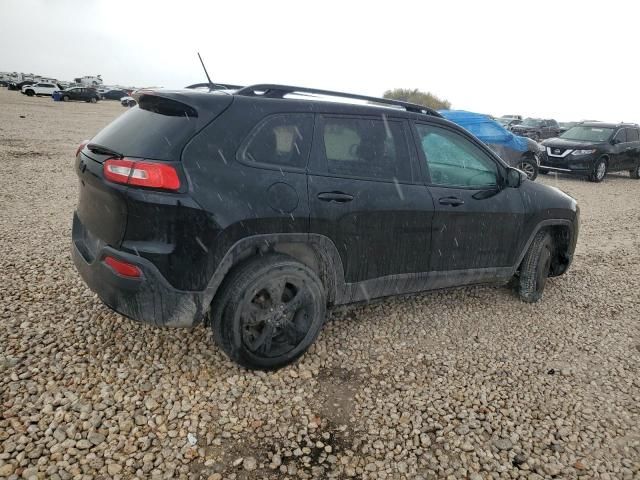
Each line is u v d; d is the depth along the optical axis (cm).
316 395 301
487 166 415
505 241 423
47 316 360
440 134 385
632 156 1524
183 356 324
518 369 350
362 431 272
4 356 305
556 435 281
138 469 231
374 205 331
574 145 1413
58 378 289
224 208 274
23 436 241
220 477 231
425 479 242
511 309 454
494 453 263
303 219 301
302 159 309
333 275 330
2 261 458
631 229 831
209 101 286
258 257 298
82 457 234
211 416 272
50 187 821
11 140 1398
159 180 261
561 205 464
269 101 305
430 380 327
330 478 237
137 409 271
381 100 364
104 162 275
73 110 3170
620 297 505
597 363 367
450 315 429
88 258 300
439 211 367
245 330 297
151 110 300
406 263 362
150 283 268
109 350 322
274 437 262
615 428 291
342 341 367
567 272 576
